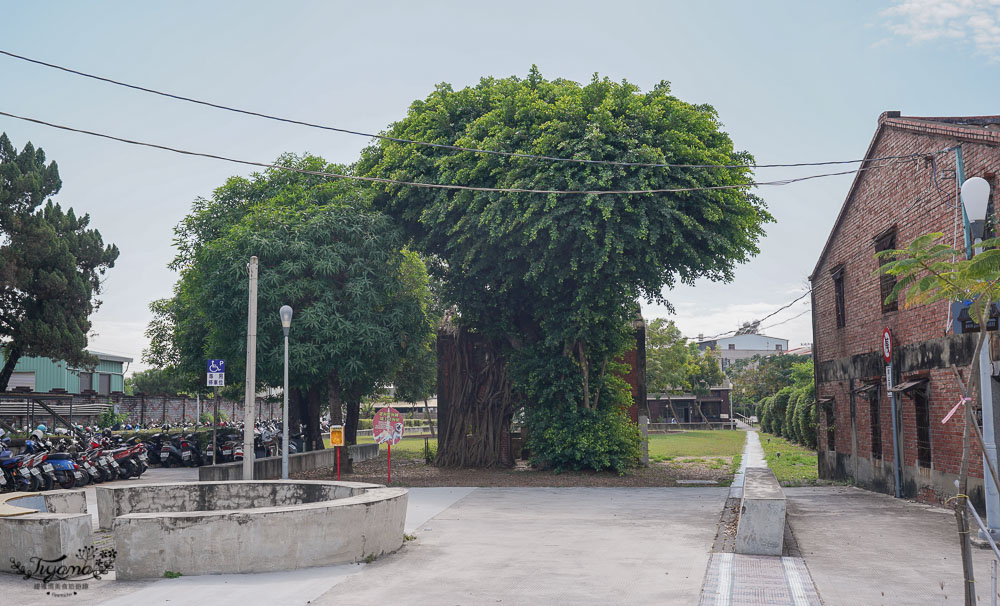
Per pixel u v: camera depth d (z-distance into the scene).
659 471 23.48
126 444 22.45
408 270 26.28
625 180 18.59
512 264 21.30
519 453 27.44
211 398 39.34
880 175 17.89
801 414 35.84
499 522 12.99
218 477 19.12
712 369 77.31
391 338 22.23
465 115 21.97
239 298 20.72
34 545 8.74
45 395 26.50
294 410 31.11
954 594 7.61
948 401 14.23
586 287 20.20
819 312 23.98
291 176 24.94
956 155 13.48
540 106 19.69
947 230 13.98
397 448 39.59
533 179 18.58
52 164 31.61
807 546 10.41
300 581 8.32
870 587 7.93
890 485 17.41
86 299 30.38
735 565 9.12
